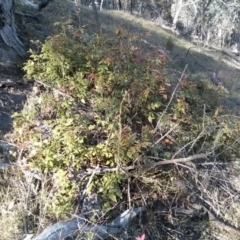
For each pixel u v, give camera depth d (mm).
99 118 3715
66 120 3510
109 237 2842
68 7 8688
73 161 3137
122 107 3719
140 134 3730
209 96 4926
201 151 3814
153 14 25031
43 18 6410
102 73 3973
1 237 2639
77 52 4172
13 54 4430
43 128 3467
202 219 3428
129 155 3193
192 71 8297
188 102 4430
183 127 4051
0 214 2832
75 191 3006
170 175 3467
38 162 3117
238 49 21797
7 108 3834
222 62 11383
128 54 4207
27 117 3527
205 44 15742
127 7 21250
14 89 4086
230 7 19703
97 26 7664
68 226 2689
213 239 3279
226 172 4023
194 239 3240
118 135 3291
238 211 3631
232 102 6066
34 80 4234
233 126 4395
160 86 4020
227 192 3787
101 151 3252
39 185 3102
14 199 2943
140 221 3100
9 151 3238
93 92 3943
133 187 3281
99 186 3107
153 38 9805
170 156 3564
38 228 2709
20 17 5430
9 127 3611
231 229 3381
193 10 21859
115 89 3895
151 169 3395
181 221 3320
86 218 2916
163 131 3836
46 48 4066
